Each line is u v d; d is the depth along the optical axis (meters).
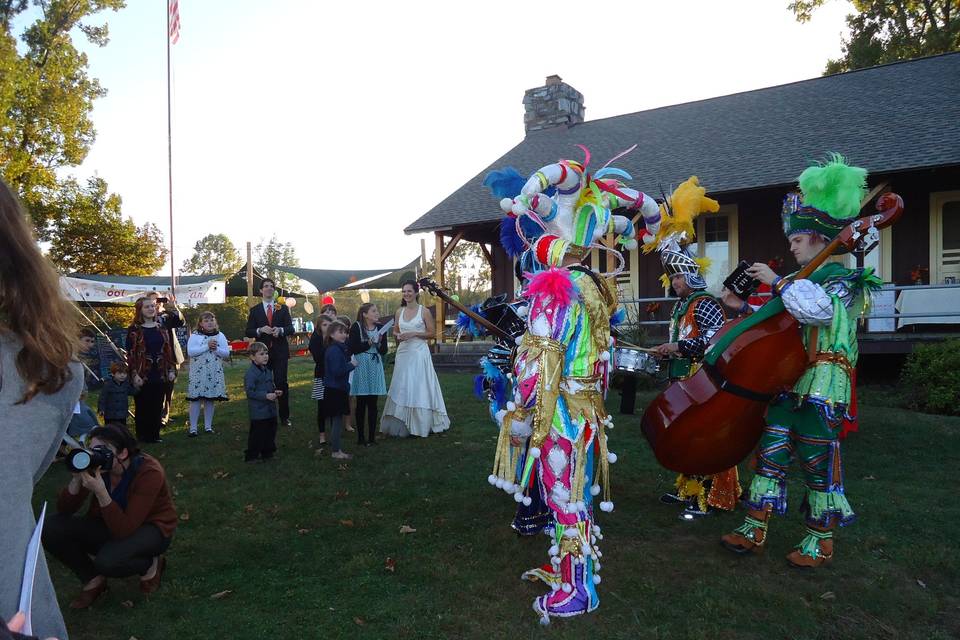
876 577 3.42
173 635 3.00
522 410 3.03
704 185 11.66
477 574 3.57
